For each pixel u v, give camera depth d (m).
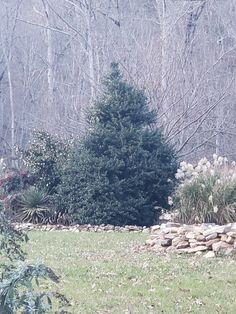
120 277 10.93
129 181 20.55
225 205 18.77
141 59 29.67
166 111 28.17
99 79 31.58
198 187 19.05
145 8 43.34
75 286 10.25
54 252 13.63
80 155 20.91
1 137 42.25
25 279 4.57
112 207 20.19
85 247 14.52
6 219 5.23
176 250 13.54
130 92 21.73
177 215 19.25
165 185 20.75
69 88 37.72
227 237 13.30
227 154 34.72
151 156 20.88
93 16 35.31
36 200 21.34
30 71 45.72
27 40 47.03
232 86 32.72
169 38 31.28
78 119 31.17
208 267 11.73
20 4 45.91
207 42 36.91
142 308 9.13
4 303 4.58
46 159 22.53
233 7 42.56
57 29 35.62
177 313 8.93
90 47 33.31
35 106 43.34
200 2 33.72
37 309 4.64
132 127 21.00
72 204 20.64
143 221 20.50
